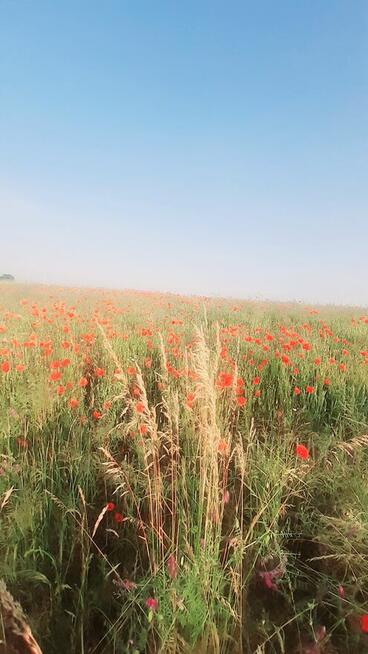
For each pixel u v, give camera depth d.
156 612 1.85
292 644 1.91
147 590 2.03
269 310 15.49
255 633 1.94
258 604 2.14
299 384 5.49
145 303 15.18
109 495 2.91
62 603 2.12
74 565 2.33
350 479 2.91
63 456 3.13
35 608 2.03
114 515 2.69
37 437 3.36
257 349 6.65
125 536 2.55
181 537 2.34
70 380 4.50
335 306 18.23
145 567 2.29
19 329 7.13
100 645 1.90
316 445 3.60
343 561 2.29
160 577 2.01
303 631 2.00
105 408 3.76
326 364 5.81
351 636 1.93
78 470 2.91
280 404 4.79
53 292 18.98
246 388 4.94
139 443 3.02
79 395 4.31
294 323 12.03
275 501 2.56
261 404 4.87
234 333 6.97
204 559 1.96
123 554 2.43
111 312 10.59
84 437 3.44
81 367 5.31
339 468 3.01
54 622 1.98
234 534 2.44
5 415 3.56
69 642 1.91
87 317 9.01
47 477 2.81
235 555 2.03
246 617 1.97
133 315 11.02
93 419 3.91
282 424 4.14
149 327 8.16
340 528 2.41
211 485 2.30
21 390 4.08
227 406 3.62
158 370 5.35
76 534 2.44
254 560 2.19
